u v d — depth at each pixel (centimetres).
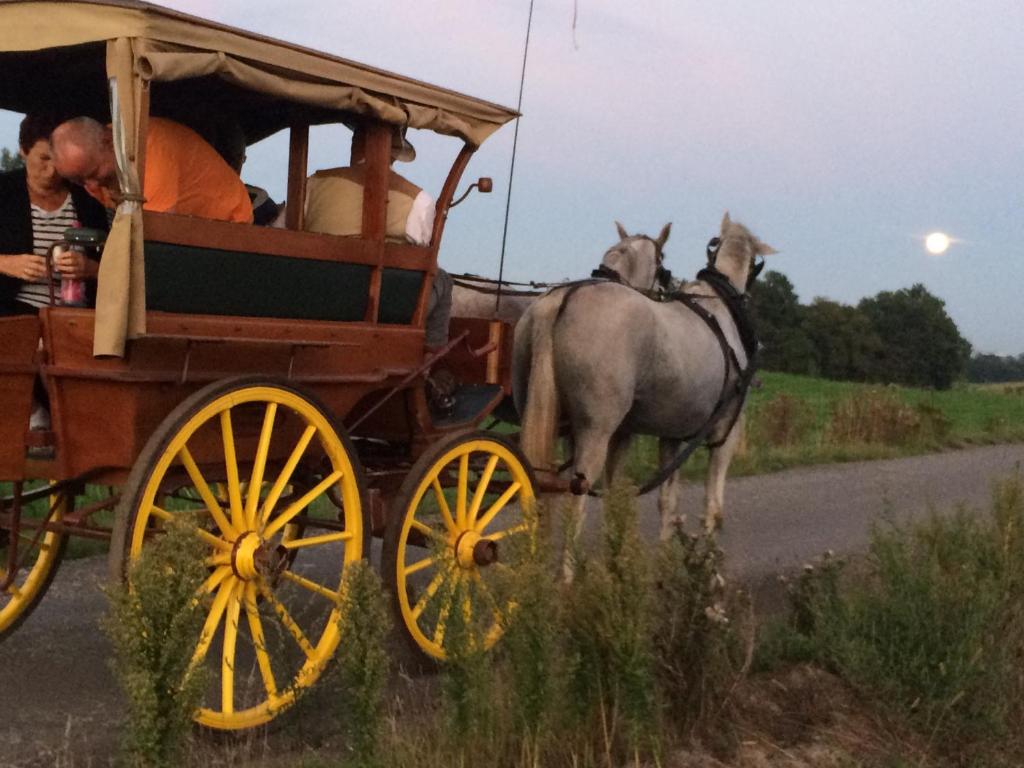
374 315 564
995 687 530
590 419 694
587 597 443
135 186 435
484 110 605
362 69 523
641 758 439
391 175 602
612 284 713
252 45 468
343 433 517
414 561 830
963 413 4047
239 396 464
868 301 10625
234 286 487
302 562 820
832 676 558
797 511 1233
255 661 570
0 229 547
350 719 406
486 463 617
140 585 359
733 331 830
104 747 472
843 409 2188
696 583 493
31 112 619
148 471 429
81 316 453
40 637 620
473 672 426
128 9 426
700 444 855
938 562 617
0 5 454
